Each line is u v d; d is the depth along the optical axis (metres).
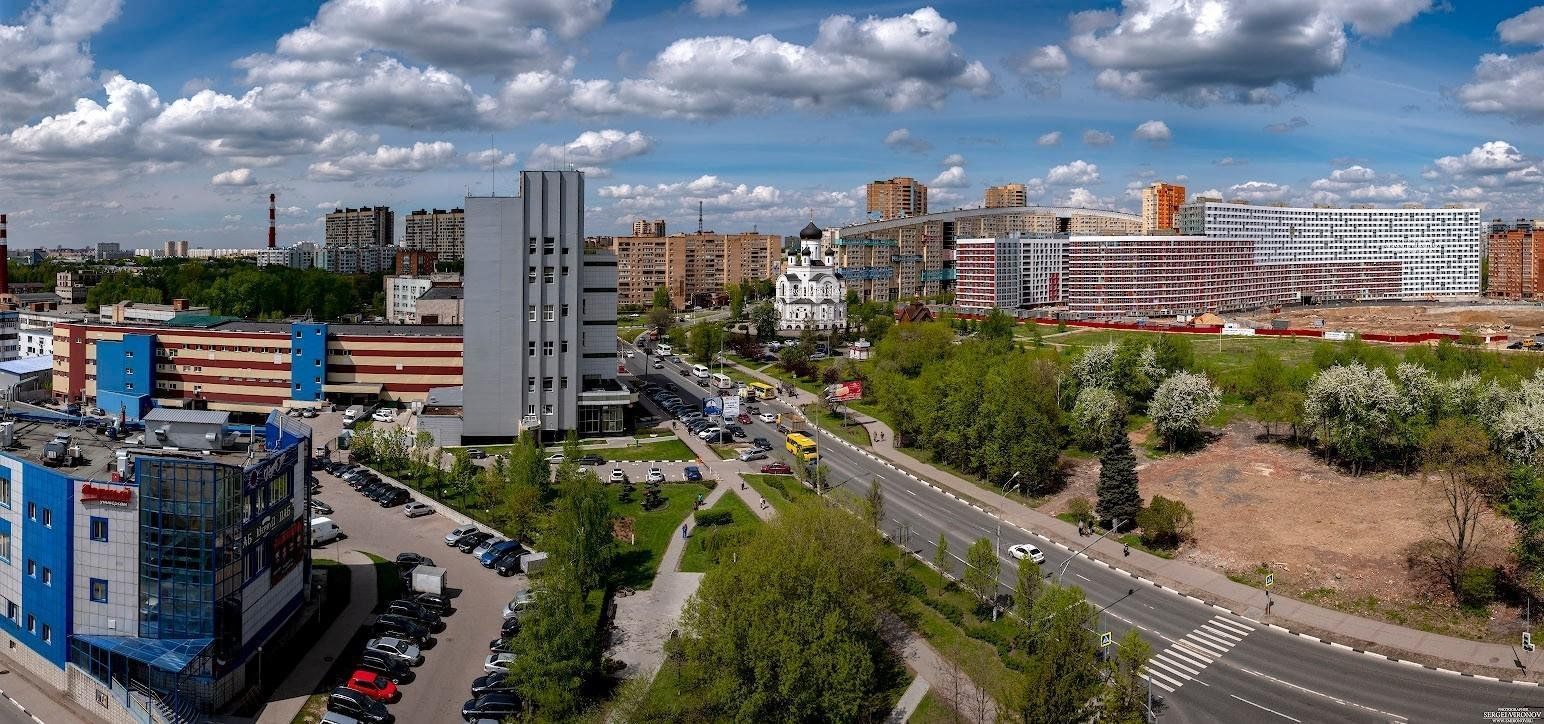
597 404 188.00
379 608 106.81
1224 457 156.12
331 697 85.75
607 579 114.31
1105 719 75.56
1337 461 148.25
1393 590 110.00
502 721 83.88
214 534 83.12
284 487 95.62
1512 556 112.69
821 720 83.12
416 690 90.25
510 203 178.25
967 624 101.88
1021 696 75.44
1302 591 111.69
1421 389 147.88
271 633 92.88
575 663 84.12
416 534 131.88
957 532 133.12
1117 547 127.06
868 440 188.25
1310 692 89.81
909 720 84.88
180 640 83.88
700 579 115.88
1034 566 95.75
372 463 164.38
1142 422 182.62
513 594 111.69
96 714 86.44
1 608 94.88
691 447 181.62
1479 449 122.38
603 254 190.75
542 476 142.50
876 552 99.81
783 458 174.00
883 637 99.62
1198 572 118.12
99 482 84.50
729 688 80.19
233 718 84.69
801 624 81.56
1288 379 182.12
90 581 85.81
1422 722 84.69
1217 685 91.00
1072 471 158.50
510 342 180.62
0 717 84.69
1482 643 99.12
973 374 173.38
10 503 91.94
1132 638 78.44
